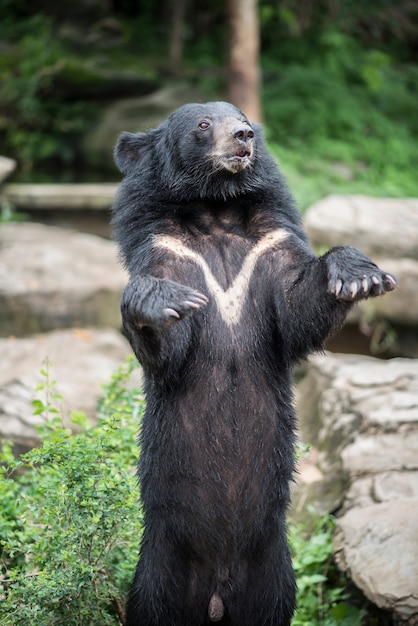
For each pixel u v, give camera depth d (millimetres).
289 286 8188
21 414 13102
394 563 9508
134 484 8727
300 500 12078
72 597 8289
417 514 10203
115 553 9156
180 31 39406
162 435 8328
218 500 8250
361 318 21062
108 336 17938
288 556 8656
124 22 42594
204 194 8898
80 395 14258
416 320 20922
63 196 29469
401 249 21406
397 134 37438
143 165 9375
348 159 34812
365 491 11062
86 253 21969
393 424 12406
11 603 8141
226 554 8352
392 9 46531
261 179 9055
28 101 35688
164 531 8383
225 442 8234
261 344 8359
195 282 8391
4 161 28641
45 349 16719
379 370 14469
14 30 39344
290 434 8508
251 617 8484
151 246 8539
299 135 36531
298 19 43438
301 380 15891
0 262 20781
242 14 29844
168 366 8117
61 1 40875
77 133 35844
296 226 9023
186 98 36562
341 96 38156
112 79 36000
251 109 30500
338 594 10484
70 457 8547
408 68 43688
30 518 9289
